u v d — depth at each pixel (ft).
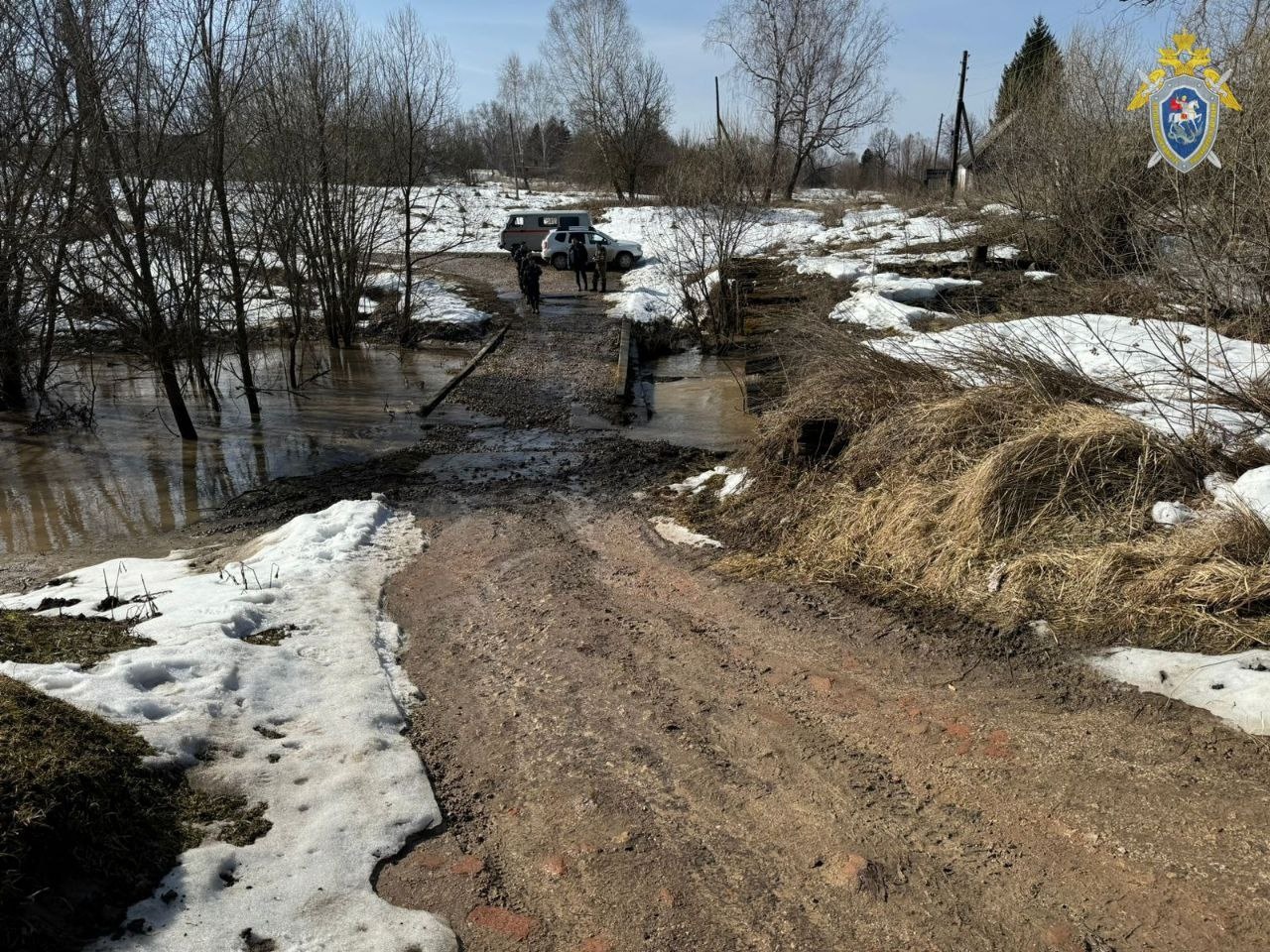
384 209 64.13
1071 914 9.14
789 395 27.14
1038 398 20.58
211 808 11.13
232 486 31.32
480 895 9.95
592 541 22.47
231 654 14.98
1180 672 12.97
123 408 43.88
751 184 61.57
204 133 37.83
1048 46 55.26
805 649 15.55
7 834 9.09
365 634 16.96
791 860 10.28
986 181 59.16
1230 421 19.17
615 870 10.28
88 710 12.28
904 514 18.83
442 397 44.47
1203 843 9.86
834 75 126.31
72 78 34.40
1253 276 25.30
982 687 13.66
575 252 82.89
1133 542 16.03
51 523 27.84
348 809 11.28
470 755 12.98
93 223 36.27
